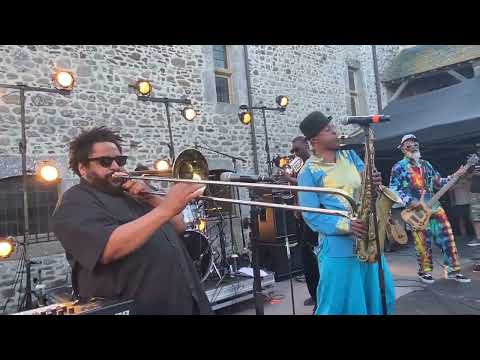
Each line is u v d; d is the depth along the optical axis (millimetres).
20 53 5773
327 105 10008
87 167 1826
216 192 6207
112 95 6617
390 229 5223
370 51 11672
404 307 4055
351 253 2344
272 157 8648
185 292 1749
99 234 1567
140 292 1636
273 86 8938
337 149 2514
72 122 6164
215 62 8391
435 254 6898
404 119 6898
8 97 5605
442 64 10688
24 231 5223
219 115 7949
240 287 4629
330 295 2361
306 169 2498
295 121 9234
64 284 5805
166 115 7207
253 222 2908
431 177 5008
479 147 7766
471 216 7066
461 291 4523
